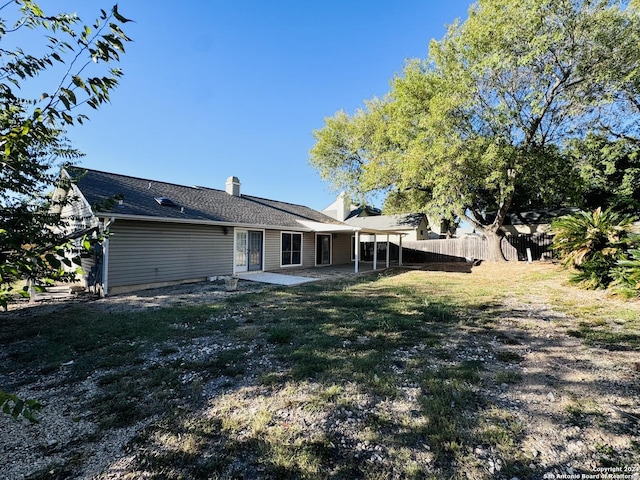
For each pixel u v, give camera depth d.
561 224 9.32
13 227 1.76
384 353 4.09
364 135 18.98
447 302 7.23
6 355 4.21
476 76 11.71
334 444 2.40
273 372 3.59
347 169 21.11
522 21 10.01
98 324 5.55
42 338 4.86
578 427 2.56
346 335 4.85
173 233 10.44
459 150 12.12
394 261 21.58
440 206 14.65
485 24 10.81
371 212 31.00
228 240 12.40
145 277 9.62
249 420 2.70
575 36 10.07
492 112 12.05
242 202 15.54
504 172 12.58
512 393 3.09
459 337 4.74
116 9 1.63
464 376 3.43
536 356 3.97
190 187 14.24
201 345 4.48
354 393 3.12
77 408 2.91
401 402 2.96
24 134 1.67
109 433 2.54
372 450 2.34
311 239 16.95
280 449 2.34
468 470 2.14
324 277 12.27
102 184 10.21
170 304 7.27
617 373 3.46
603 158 14.81
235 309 6.68
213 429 2.59
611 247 7.90
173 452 2.33
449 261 20.19
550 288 8.68
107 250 8.59
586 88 10.71
